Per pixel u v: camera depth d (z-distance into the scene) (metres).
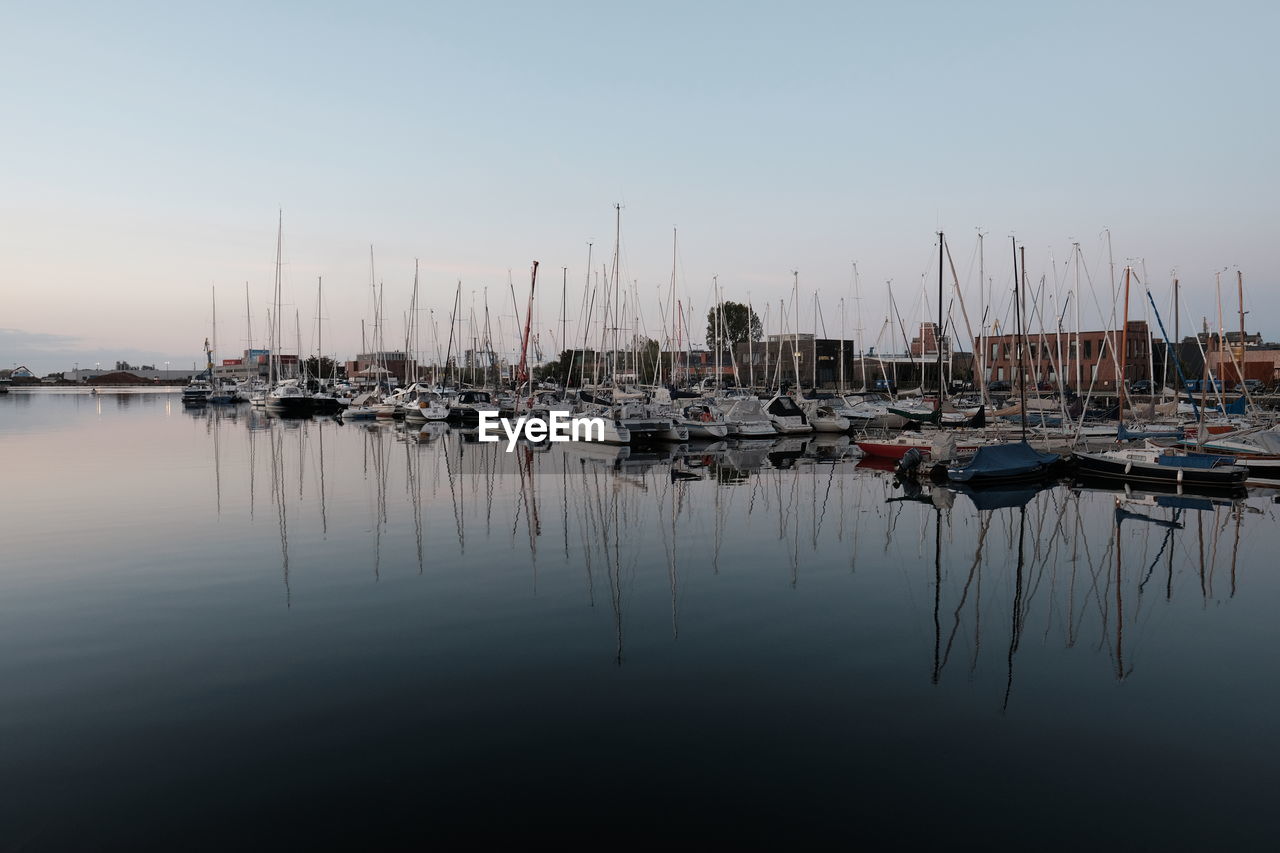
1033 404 58.19
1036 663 13.29
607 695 11.80
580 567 19.34
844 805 8.93
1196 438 39.81
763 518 25.83
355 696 11.67
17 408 103.56
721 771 9.62
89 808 8.76
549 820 8.59
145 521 24.80
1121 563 20.19
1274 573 19.30
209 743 10.23
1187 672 12.96
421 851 8.04
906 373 107.56
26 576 18.22
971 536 23.28
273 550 20.92
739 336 137.38
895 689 12.13
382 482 33.84
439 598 16.64
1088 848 8.20
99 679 12.25
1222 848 8.23
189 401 114.00
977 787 9.34
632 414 53.53
